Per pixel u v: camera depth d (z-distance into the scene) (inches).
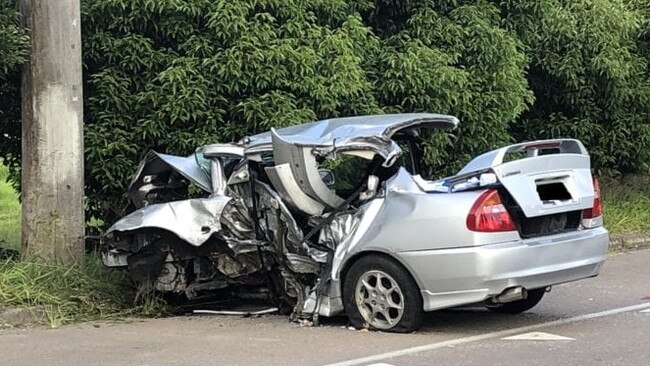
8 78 418.9
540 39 550.6
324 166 341.7
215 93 408.2
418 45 460.8
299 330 299.9
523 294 278.5
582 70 556.4
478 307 332.2
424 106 457.7
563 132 581.3
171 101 400.8
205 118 409.4
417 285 283.0
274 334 294.2
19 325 313.0
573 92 573.6
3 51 344.5
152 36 418.6
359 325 295.7
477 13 481.1
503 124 494.0
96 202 427.5
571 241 289.9
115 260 336.5
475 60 478.9
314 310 307.1
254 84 407.8
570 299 355.3
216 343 281.7
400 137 342.0
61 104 354.6
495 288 272.7
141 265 328.5
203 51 406.9
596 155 594.2
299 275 315.6
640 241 544.1
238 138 412.2
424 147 400.8
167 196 356.8
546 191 292.4
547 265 282.4
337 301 303.0
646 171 629.6
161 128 409.4
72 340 289.6
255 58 401.1
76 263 355.6
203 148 332.5
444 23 473.1
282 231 313.3
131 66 411.8
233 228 316.2
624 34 565.9
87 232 431.5
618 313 324.5
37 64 353.7
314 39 418.9
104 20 413.4
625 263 463.8
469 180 286.8
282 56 404.8
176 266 327.3
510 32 512.4
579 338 281.7
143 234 326.0
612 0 574.2
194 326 312.8
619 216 574.6
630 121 592.7
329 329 300.8
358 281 294.7
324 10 435.8
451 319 316.2
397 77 449.7
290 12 416.5
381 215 293.3
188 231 315.0
